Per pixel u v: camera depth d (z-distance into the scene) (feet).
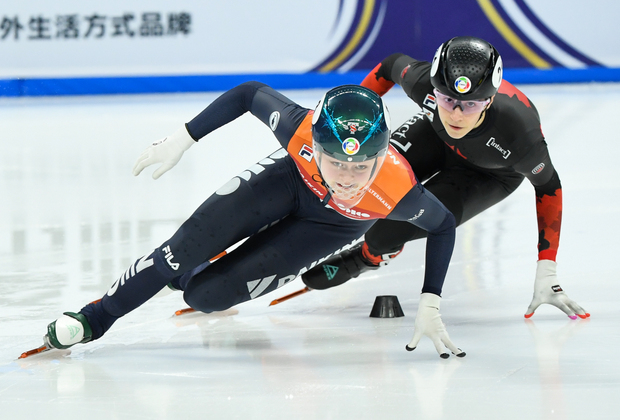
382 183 26.99
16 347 29.76
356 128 24.04
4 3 141.90
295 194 30.71
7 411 23.09
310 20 151.02
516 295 37.73
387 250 36.17
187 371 26.94
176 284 35.50
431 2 152.87
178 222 54.70
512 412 22.63
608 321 32.99
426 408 22.99
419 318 28.60
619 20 155.94
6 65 144.25
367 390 24.68
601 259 43.86
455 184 37.17
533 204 61.67
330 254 32.17
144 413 22.84
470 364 27.43
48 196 65.51
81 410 23.13
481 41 30.01
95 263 43.65
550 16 154.81
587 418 22.15
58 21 144.15
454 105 29.86
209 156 87.20
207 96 145.59
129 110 128.36
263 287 30.91
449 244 28.99
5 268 42.63
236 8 149.07
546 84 157.28
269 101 29.45
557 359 27.84
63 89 146.82
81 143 97.50
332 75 152.87
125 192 67.26
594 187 67.15
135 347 30.14
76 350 29.71
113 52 147.02
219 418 22.36
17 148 94.43
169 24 147.54
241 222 29.76
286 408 23.12
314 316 35.17
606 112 120.06
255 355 28.96
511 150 32.81
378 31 152.97
